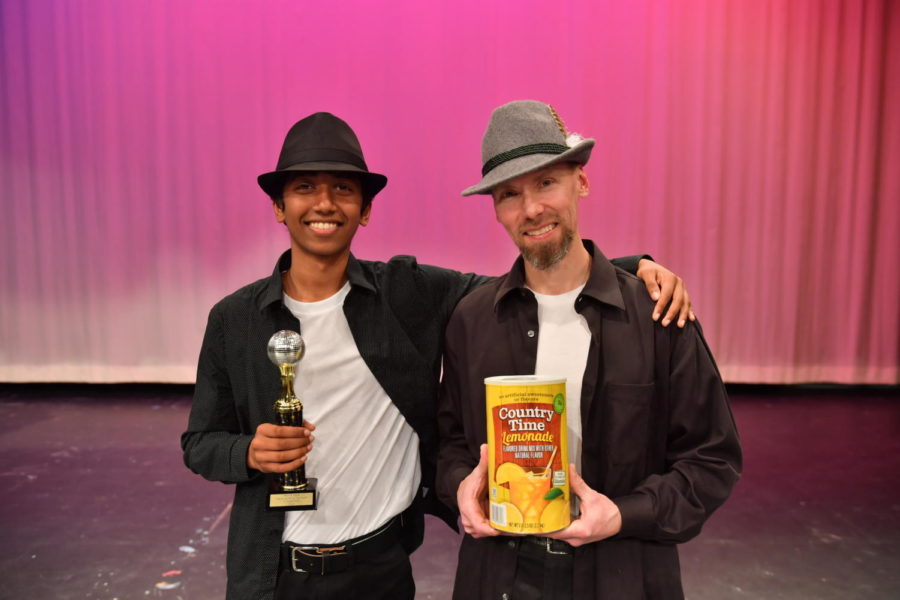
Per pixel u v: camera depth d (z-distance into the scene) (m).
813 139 4.90
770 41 4.80
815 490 2.93
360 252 5.01
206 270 5.04
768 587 2.12
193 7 4.87
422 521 1.29
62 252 5.09
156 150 4.96
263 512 1.14
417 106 4.89
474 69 4.86
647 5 4.79
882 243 4.99
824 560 2.29
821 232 4.95
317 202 1.10
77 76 4.95
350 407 1.18
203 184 4.98
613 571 0.96
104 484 3.04
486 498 0.93
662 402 1.00
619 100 4.84
